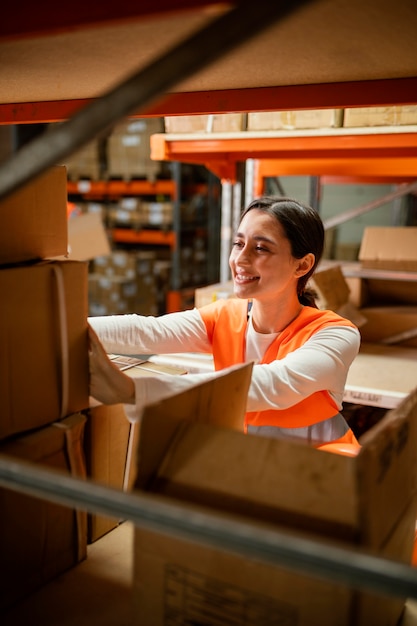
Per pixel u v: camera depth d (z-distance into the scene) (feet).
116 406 3.72
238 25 1.78
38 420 3.18
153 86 1.89
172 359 7.95
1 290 2.89
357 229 26.96
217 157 10.32
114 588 3.24
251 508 2.53
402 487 2.87
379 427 2.68
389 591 1.69
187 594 2.55
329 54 3.34
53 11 2.33
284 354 5.01
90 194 23.99
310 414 4.78
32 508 3.08
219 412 3.15
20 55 3.25
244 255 4.87
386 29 2.78
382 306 10.60
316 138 8.30
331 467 2.53
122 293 20.54
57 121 5.05
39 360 3.14
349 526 2.37
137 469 2.56
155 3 2.18
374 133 7.88
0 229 3.10
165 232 22.07
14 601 3.07
